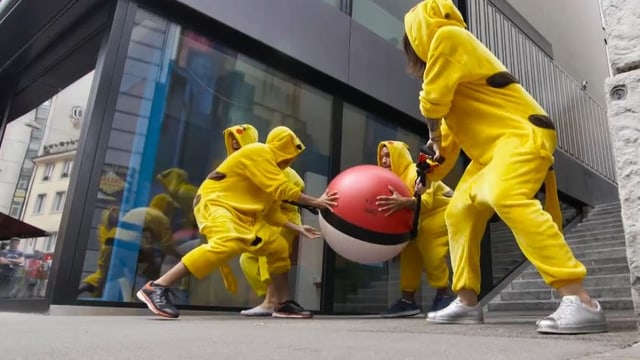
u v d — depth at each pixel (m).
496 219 5.37
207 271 2.41
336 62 4.44
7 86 4.55
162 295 2.32
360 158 4.61
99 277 2.77
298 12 4.22
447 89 1.85
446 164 2.29
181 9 3.48
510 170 1.68
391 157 3.25
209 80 3.62
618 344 1.13
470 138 1.92
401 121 5.10
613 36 1.52
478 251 2.08
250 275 3.22
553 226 1.58
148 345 1.09
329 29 4.45
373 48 4.86
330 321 2.45
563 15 8.42
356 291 4.09
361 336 1.38
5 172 3.99
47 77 4.08
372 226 2.66
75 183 2.75
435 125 2.07
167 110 3.31
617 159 1.45
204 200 2.60
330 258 3.95
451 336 1.38
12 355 0.89
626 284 4.34
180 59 3.46
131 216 2.99
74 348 1.02
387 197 2.70
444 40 1.84
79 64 3.72
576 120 7.59
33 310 2.70
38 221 3.28
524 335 1.42
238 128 3.07
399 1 5.44
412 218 2.81
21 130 4.05
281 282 2.89
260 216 2.79
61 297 2.59
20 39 3.98
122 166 3.00
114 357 0.88
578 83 8.08
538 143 1.70
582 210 7.18
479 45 1.91
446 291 3.06
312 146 4.21
